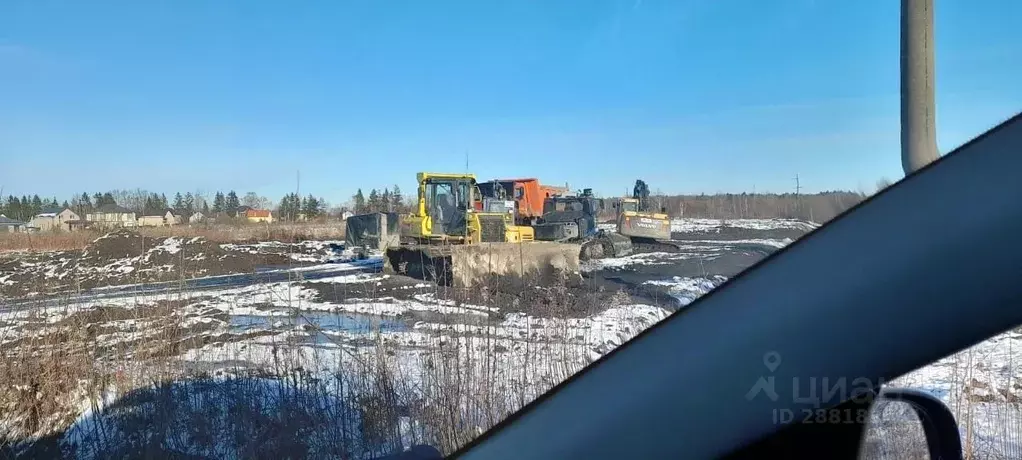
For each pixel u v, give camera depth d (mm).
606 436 1574
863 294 1372
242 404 5094
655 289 11930
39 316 6352
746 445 1441
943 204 1337
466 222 16594
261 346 6676
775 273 1526
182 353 6340
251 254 22438
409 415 4793
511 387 4820
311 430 4773
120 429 4984
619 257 21094
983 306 1259
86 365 5730
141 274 11305
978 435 2367
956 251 1289
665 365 1569
